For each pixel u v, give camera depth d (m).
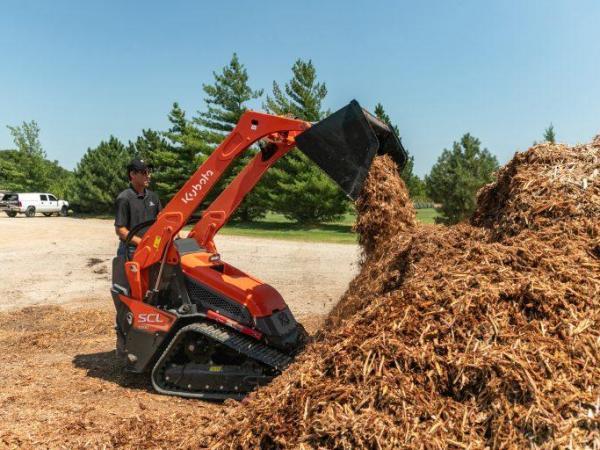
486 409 2.54
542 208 3.57
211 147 31.67
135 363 4.85
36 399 4.60
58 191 49.56
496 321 2.83
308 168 27.03
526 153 4.18
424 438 2.46
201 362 4.73
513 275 3.08
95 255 14.47
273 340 4.55
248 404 3.17
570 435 2.29
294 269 11.69
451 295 3.03
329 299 8.58
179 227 4.79
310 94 27.08
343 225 27.98
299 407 2.80
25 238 19.12
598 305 2.83
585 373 2.52
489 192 4.49
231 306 4.66
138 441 3.68
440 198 21.81
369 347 2.89
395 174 5.07
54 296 9.30
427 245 4.10
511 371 2.55
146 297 4.86
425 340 2.84
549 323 2.78
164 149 35.16
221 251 14.96
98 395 4.71
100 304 8.63
